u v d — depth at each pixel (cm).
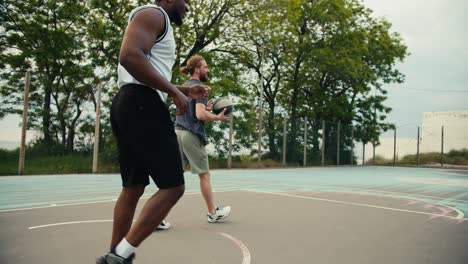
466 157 3328
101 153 1313
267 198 726
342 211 591
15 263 290
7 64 1644
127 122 219
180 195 229
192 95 285
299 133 2362
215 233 412
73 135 1319
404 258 334
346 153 2833
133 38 203
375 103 3142
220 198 710
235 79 2155
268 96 2808
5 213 496
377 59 3075
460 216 582
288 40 2484
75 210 529
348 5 2855
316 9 2591
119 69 232
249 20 2059
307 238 401
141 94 219
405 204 712
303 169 2098
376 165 3086
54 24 1748
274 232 425
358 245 377
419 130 3130
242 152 1952
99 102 1280
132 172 246
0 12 1644
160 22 218
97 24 1664
